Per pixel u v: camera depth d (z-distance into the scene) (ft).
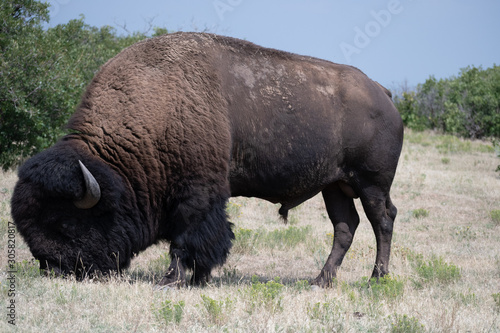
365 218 85.56
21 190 35.60
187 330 29.73
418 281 46.65
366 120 45.52
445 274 47.21
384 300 38.11
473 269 53.42
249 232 61.98
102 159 38.37
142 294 35.09
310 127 43.60
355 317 34.40
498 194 105.50
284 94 42.91
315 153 44.11
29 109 84.99
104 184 36.73
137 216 39.06
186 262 39.99
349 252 60.85
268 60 43.65
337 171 46.09
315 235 69.77
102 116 39.04
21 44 86.43
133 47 41.19
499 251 63.98
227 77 41.50
